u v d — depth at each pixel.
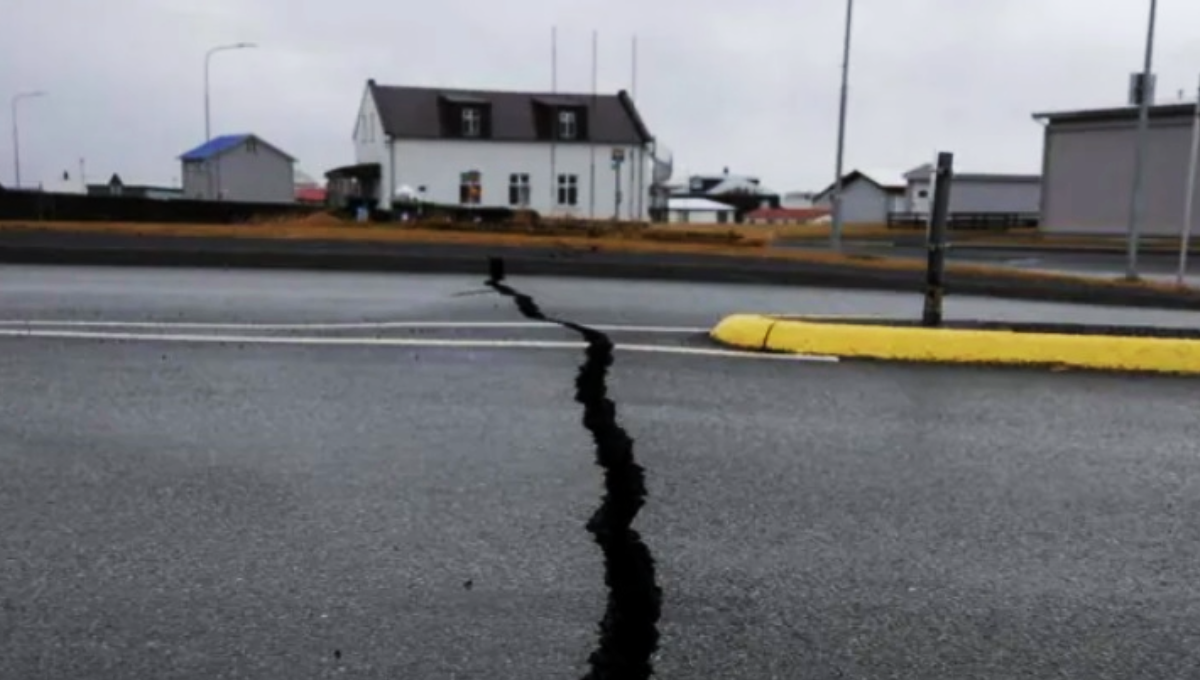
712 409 4.99
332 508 3.53
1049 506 3.66
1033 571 3.10
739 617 2.78
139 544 3.20
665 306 9.37
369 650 2.57
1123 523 3.50
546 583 2.96
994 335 6.32
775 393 5.35
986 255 27.69
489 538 3.28
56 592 2.86
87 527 3.33
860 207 65.94
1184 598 2.94
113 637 2.62
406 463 4.04
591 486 3.79
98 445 4.23
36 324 7.18
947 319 7.61
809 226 50.38
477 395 5.21
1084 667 2.55
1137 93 26.95
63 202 21.73
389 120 51.25
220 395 5.12
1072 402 5.23
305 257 12.24
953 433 4.61
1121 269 21.36
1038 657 2.60
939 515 3.55
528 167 52.78
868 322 6.90
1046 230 37.28
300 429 4.52
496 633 2.66
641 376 5.75
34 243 12.16
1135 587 3.00
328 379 5.54
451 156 51.75
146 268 11.80
